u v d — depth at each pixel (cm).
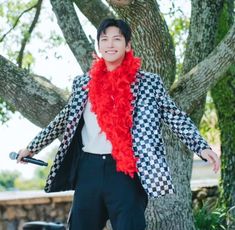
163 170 330
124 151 332
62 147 352
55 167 355
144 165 331
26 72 563
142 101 341
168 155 572
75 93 354
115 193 335
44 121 553
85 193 342
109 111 338
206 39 618
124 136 335
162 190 330
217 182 890
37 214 828
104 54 344
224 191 777
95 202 341
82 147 350
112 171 338
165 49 562
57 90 566
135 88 344
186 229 573
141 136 334
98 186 338
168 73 567
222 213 742
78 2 673
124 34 345
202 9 622
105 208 346
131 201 333
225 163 777
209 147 333
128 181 336
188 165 590
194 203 852
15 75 555
